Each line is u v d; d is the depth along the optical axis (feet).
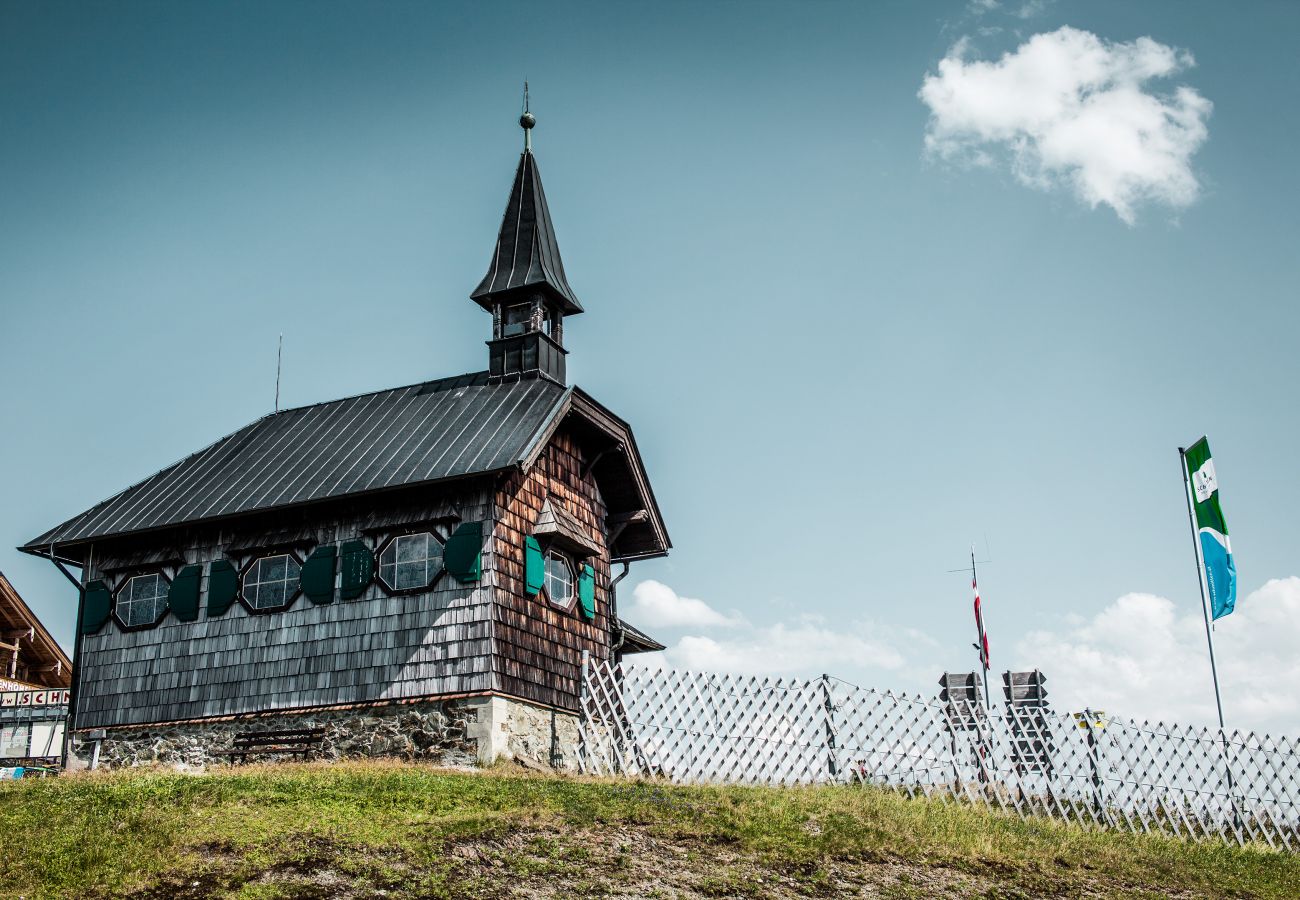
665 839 47.44
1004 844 53.16
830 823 51.62
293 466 82.23
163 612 80.94
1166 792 62.90
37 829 44.42
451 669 71.20
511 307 90.74
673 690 65.05
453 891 39.55
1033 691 67.36
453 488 74.69
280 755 73.72
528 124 97.71
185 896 38.04
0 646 117.80
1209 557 70.03
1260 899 51.47
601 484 90.02
